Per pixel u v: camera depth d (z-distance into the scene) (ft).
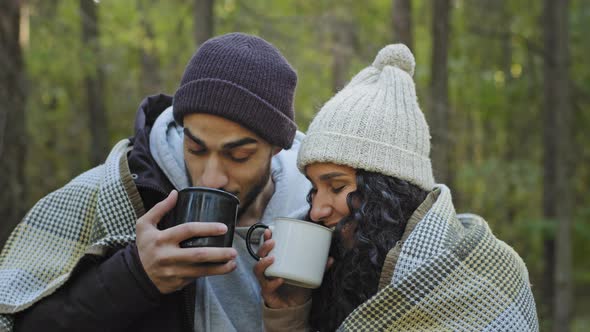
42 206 6.20
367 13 27.89
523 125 30.37
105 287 5.27
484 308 5.34
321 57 23.84
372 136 5.63
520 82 28.89
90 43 24.89
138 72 29.78
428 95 19.34
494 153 35.73
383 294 5.36
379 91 5.87
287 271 5.61
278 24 26.09
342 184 5.73
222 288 6.15
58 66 24.75
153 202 6.20
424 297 5.33
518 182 28.63
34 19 23.53
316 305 6.06
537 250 27.48
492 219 28.89
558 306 21.27
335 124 5.68
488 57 29.09
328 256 5.96
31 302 5.51
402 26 18.04
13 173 14.35
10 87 14.35
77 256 5.98
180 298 5.91
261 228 6.27
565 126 22.00
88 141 32.76
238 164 5.79
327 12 24.12
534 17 29.35
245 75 5.73
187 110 5.69
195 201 5.25
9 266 5.90
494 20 27.48
